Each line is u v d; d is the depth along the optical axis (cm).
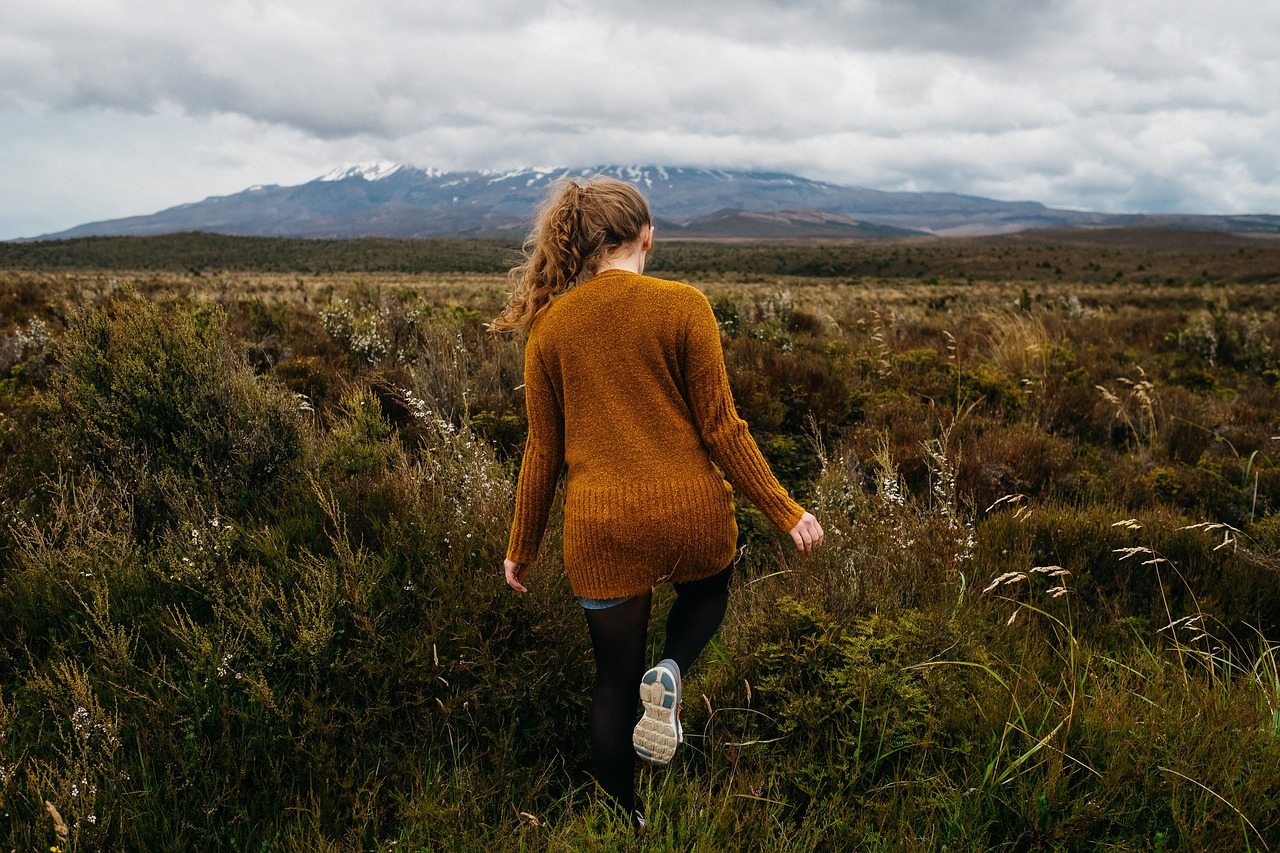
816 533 177
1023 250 12794
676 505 171
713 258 14212
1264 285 6041
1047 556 332
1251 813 176
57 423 367
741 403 521
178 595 256
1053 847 171
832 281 7938
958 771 199
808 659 224
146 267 10944
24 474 348
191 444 324
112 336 343
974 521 365
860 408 576
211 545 267
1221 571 319
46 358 622
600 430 174
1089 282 7681
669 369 174
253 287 2686
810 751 201
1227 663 258
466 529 274
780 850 172
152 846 175
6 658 229
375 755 202
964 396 620
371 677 217
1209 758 191
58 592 254
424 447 422
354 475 355
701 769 212
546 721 217
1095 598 312
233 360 377
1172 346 1036
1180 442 560
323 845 167
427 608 237
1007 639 264
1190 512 422
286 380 561
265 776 192
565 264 180
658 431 174
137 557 272
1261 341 1009
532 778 206
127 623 244
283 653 224
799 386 564
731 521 183
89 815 165
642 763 212
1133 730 196
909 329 1163
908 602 277
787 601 248
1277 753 190
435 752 207
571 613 245
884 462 345
